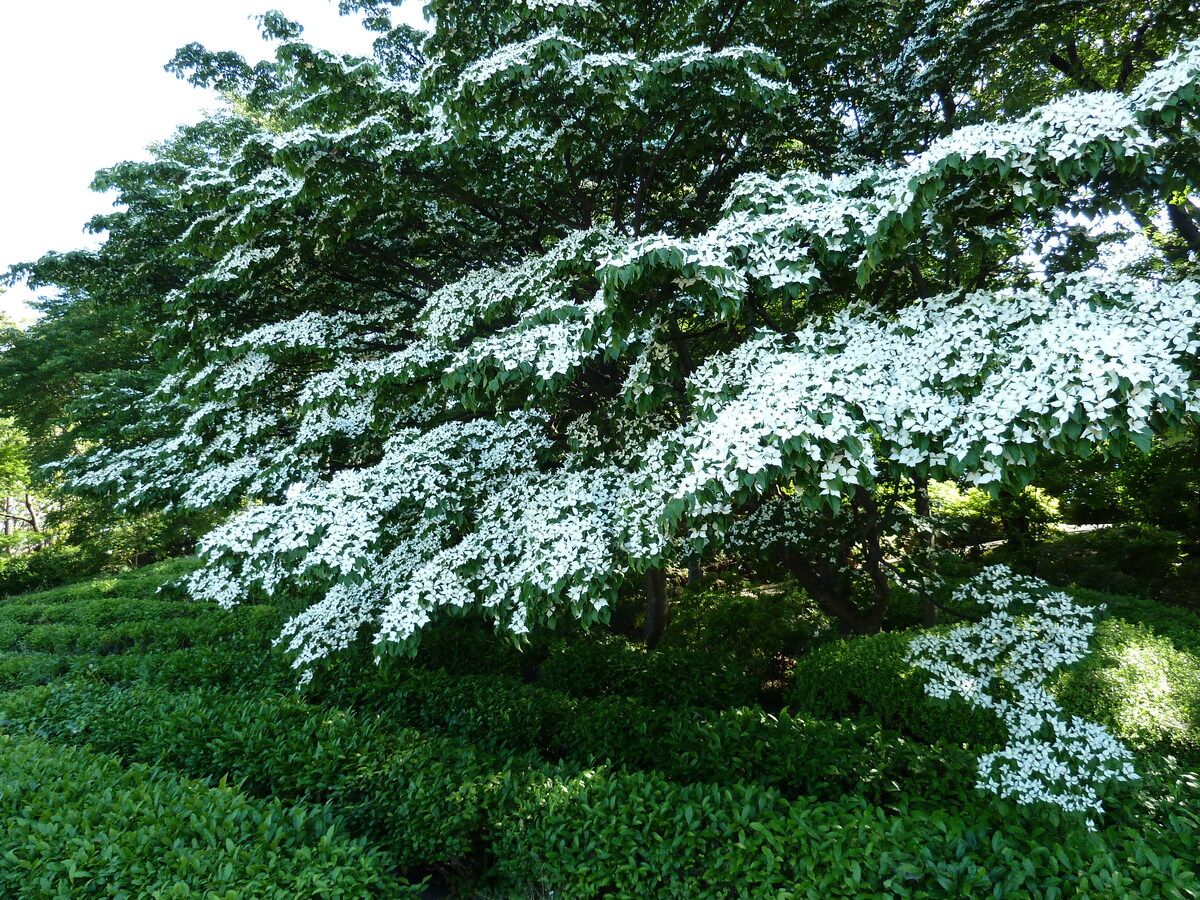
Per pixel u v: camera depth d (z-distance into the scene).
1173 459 9.92
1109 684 4.81
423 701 6.28
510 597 4.00
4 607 13.39
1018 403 2.69
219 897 2.87
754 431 3.02
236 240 5.72
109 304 8.64
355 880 3.16
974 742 4.93
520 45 4.08
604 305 3.41
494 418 5.35
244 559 4.44
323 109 5.22
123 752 5.28
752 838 3.31
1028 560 9.84
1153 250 5.51
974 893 2.78
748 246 3.39
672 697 6.28
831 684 5.97
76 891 2.94
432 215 6.57
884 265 3.99
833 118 6.34
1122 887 2.64
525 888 3.79
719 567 10.83
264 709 5.32
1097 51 8.78
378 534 4.21
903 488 6.00
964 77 6.64
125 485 7.17
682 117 4.72
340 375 5.05
